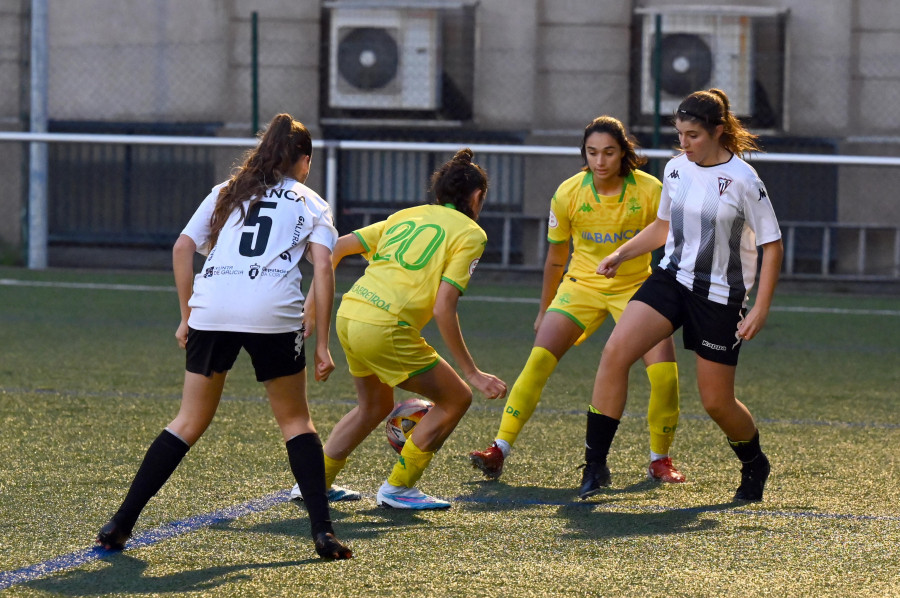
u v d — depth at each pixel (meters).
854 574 11.70
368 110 50.94
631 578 11.49
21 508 14.14
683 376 26.69
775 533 13.39
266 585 11.13
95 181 51.94
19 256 50.47
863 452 18.44
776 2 50.03
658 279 15.22
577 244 17.69
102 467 16.52
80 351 28.52
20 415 20.39
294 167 12.78
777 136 50.19
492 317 37.03
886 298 45.59
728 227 14.44
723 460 17.94
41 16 45.75
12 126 51.91
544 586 11.18
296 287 12.29
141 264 51.09
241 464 16.86
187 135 51.78
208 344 12.14
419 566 11.85
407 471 14.52
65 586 11.09
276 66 50.53
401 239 14.37
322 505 12.20
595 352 30.42
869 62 49.62
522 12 50.44
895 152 49.66
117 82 52.28
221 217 12.41
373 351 14.00
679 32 49.66
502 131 51.12
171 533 13.09
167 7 51.66
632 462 17.80
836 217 50.19
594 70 50.34
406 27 50.34
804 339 33.44
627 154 17.05
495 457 16.17
